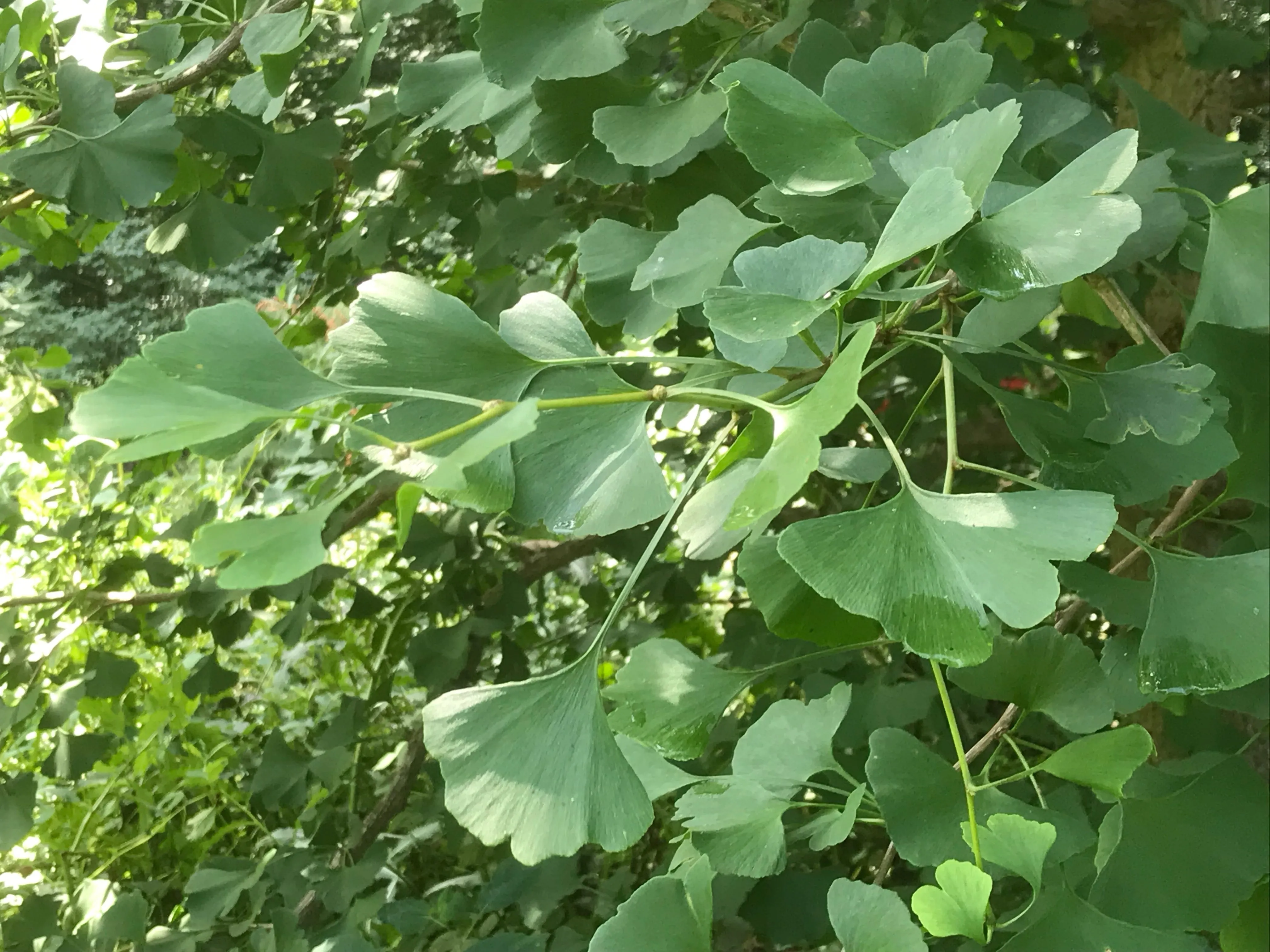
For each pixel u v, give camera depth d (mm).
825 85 447
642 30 519
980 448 1027
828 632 436
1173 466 427
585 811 354
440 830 1382
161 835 1463
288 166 861
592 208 954
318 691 1729
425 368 384
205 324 341
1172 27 917
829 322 476
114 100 730
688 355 1028
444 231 1275
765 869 467
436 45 1238
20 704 1037
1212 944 541
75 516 1146
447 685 1186
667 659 484
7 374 1275
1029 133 479
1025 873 373
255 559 273
